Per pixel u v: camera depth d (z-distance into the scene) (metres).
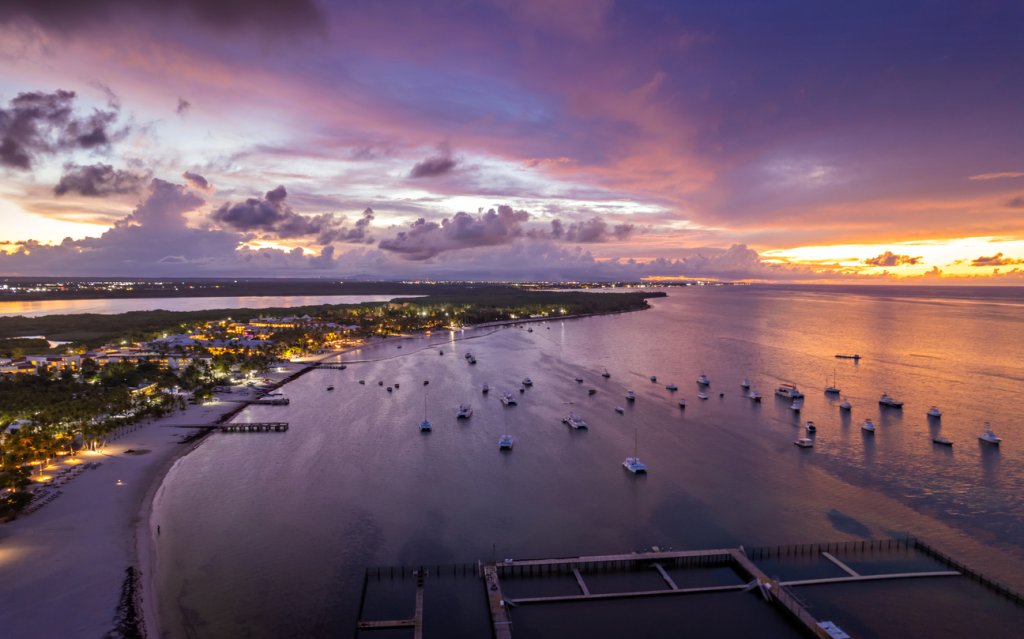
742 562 91.50
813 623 76.94
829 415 181.25
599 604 84.00
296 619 78.69
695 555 93.12
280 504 113.94
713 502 115.25
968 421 172.75
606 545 98.56
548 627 79.62
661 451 146.62
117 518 105.94
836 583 87.56
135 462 136.25
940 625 78.50
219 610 80.19
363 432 163.75
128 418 167.12
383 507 112.94
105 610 78.25
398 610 81.12
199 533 101.69
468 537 101.38
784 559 93.88
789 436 159.12
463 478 128.12
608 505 114.12
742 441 154.75
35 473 127.31
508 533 102.81
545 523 106.56
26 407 165.25
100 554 92.81
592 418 179.00
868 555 95.12
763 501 115.56
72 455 139.62
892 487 122.19
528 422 174.50
